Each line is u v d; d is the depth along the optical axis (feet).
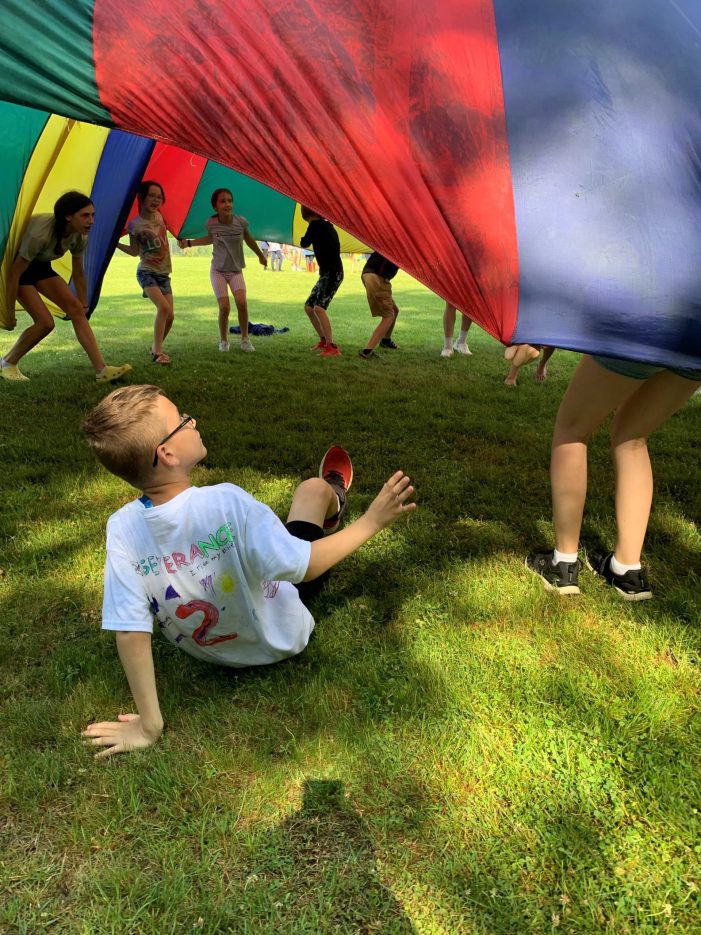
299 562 6.43
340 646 8.11
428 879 5.45
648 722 6.93
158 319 22.82
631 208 7.73
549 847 5.69
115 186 20.63
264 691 7.37
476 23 8.37
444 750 6.60
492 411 18.08
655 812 5.98
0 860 5.59
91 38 8.93
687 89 7.88
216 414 17.07
